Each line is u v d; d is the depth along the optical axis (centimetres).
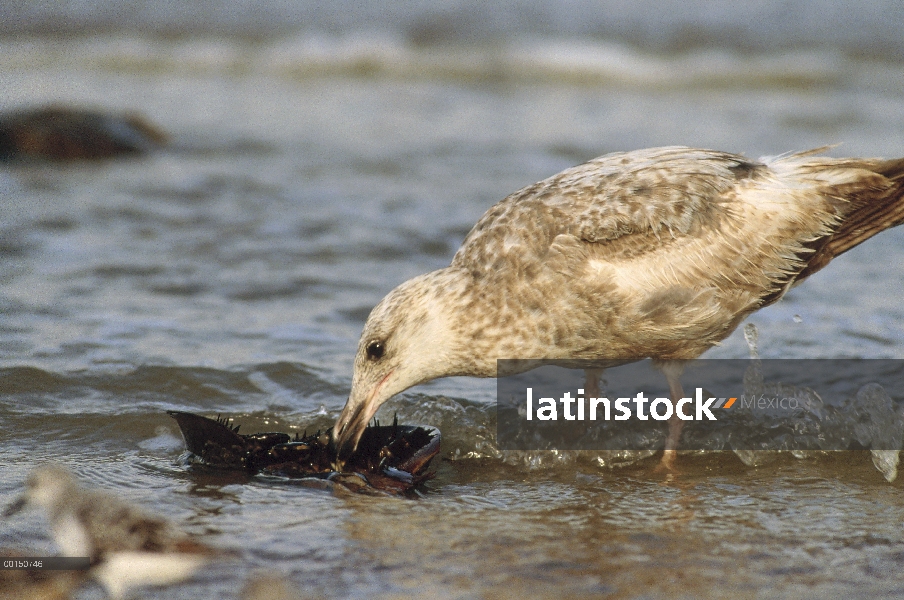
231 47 3562
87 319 1333
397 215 1827
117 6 3866
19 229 1691
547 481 993
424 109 2823
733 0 4006
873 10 3850
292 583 755
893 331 1330
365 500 921
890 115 2702
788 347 1284
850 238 1119
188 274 1519
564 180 1093
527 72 3347
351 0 4069
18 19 3678
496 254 1050
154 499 905
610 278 1032
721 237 1059
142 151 2283
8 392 1123
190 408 1116
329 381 1190
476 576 771
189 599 732
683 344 1082
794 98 2989
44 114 2306
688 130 2520
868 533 862
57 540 795
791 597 743
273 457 984
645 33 3788
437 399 1137
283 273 1537
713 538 850
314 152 2308
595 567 790
